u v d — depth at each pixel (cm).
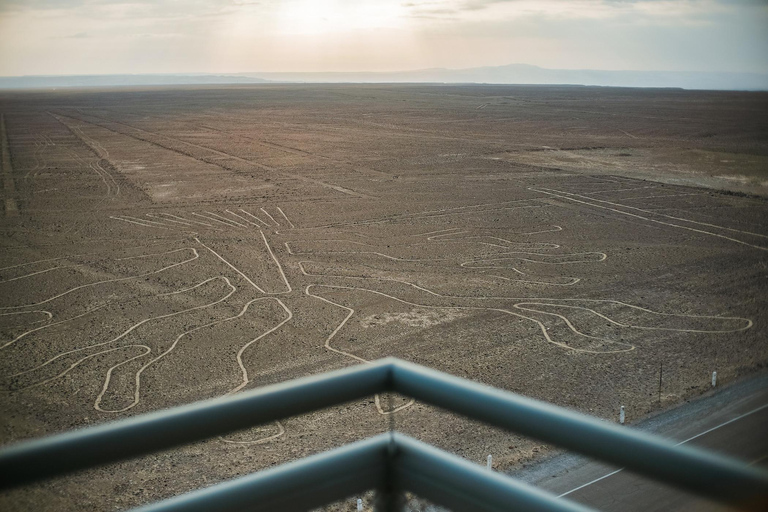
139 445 165
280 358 1744
